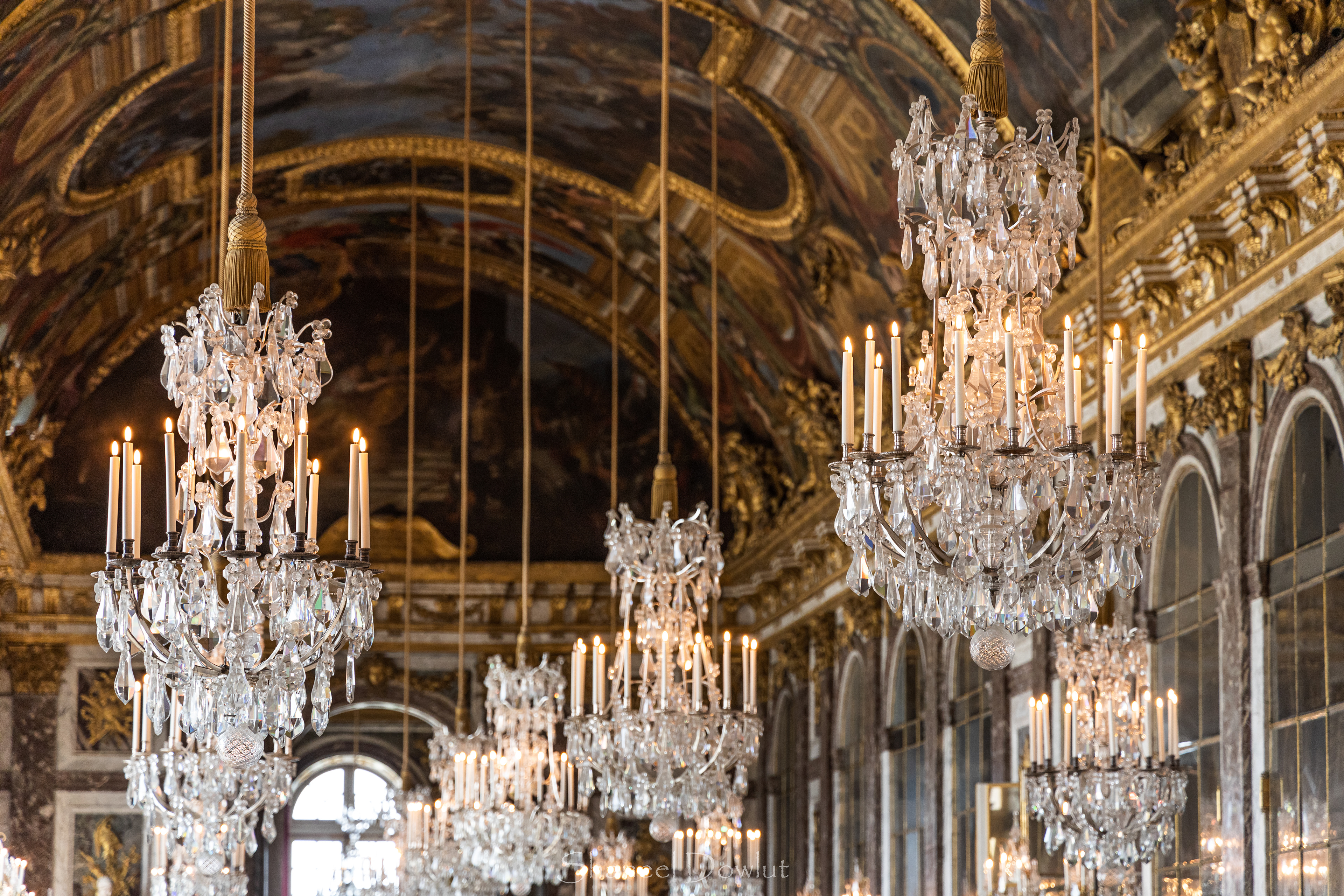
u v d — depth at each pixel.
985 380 9.54
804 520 28.92
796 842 30.58
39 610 32.09
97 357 31.33
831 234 24.23
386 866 24.05
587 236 30.36
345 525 33.22
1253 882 15.04
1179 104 15.94
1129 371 17.92
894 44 19.64
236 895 16.86
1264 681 15.11
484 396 34.28
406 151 27.95
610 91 24.72
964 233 9.45
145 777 16.41
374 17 23.08
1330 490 14.28
